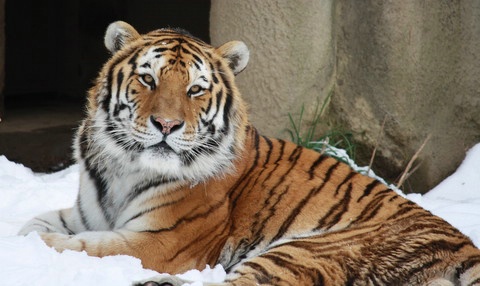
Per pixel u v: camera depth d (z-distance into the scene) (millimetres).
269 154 10227
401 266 8852
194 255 9484
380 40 15406
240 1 15898
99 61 26016
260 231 9594
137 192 9609
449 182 15727
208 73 9656
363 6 15617
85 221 10172
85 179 10086
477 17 16250
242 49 10242
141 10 26500
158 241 9289
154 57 9477
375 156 15742
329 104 16156
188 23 27016
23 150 18781
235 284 8320
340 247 8984
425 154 15680
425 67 15484
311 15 15609
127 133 9461
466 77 16266
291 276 8625
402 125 15422
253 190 9844
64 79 26422
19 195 12750
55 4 26297
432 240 9031
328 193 9758
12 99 25031
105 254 9078
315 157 10234
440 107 15898
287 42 15617
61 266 8469
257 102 15930
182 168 9414
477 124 16578
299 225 9500
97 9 25891
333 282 8742
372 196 9750
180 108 9250
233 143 9875
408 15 15164
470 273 8711
